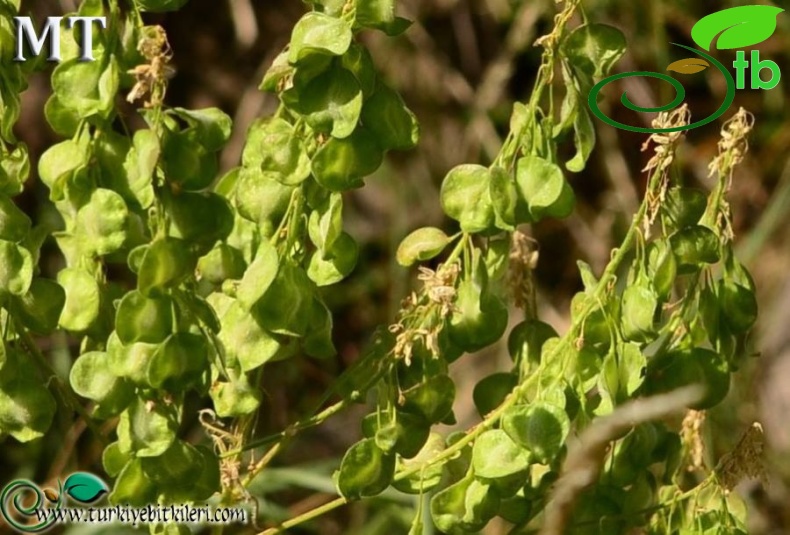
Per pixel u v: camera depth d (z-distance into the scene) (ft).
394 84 4.42
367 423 3.04
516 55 4.47
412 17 4.45
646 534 3.11
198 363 2.99
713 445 3.68
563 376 3.01
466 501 3.03
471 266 3.05
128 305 2.97
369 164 2.98
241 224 3.04
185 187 2.99
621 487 3.09
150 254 2.97
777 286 4.27
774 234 4.38
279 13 4.58
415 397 3.03
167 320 2.98
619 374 3.02
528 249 3.10
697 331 3.07
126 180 3.00
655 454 3.12
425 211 4.40
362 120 2.98
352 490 3.03
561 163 4.50
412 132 2.99
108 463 3.03
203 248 3.01
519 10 4.32
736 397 3.78
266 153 2.99
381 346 3.06
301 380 4.24
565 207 3.02
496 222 3.01
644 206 3.01
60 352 3.74
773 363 4.13
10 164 2.99
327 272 3.04
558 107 3.83
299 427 3.07
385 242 4.42
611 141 4.30
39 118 4.29
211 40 4.58
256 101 4.40
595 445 3.10
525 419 3.00
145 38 2.97
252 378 3.07
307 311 3.01
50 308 3.01
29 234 3.01
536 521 3.20
